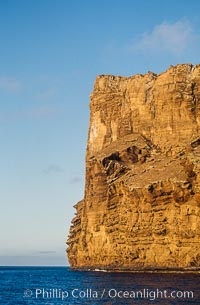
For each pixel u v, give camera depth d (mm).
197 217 143875
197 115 170375
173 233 147125
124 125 180000
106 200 166500
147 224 151500
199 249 142875
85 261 175250
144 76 181250
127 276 138750
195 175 145250
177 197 147000
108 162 166125
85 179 181750
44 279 166125
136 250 153375
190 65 174750
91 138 186625
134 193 153625
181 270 143625
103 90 185125
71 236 186625
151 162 165625
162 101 173875
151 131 175500
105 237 165375
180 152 163250
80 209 187750
